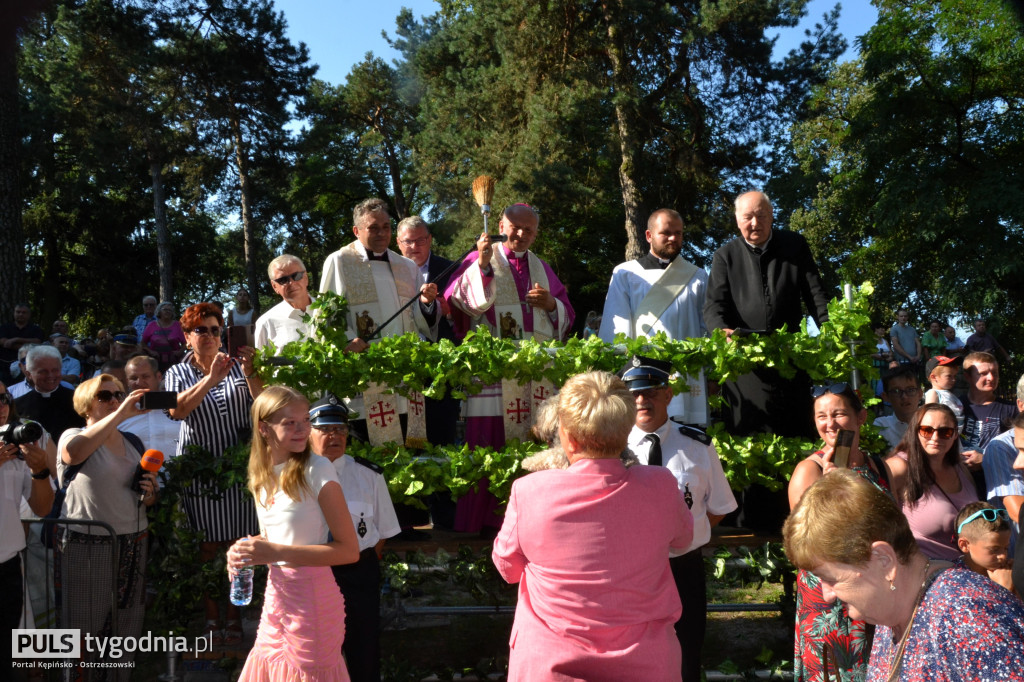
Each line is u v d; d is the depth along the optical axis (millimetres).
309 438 3820
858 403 4504
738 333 5477
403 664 5371
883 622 2125
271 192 38969
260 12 30703
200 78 30547
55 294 39562
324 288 6328
